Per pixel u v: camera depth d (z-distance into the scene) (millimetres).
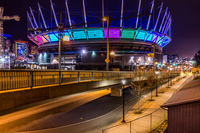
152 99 28297
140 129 14000
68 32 107812
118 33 108250
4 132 14398
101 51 110062
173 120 9984
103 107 24250
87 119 18359
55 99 10984
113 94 33281
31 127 15664
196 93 10328
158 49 136625
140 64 112312
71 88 12664
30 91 9031
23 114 20359
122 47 111562
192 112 9266
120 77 25094
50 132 14383
